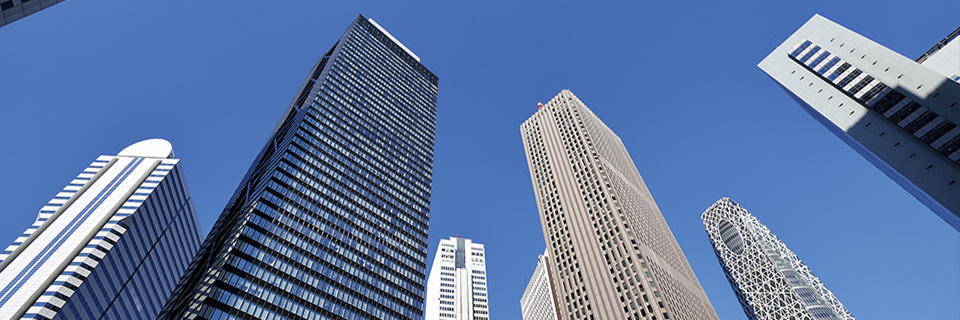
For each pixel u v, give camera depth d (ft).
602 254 426.51
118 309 468.75
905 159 226.17
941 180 210.59
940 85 231.91
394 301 364.99
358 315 325.83
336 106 508.12
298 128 437.17
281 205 354.33
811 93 282.36
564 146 590.14
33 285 396.37
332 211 390.21
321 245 352.90
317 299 310.65
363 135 508.12
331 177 420.77
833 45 286.87
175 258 613.52
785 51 313.53
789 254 648.79
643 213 535.60
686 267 539.70
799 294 575.38
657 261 436.76
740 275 645.92
